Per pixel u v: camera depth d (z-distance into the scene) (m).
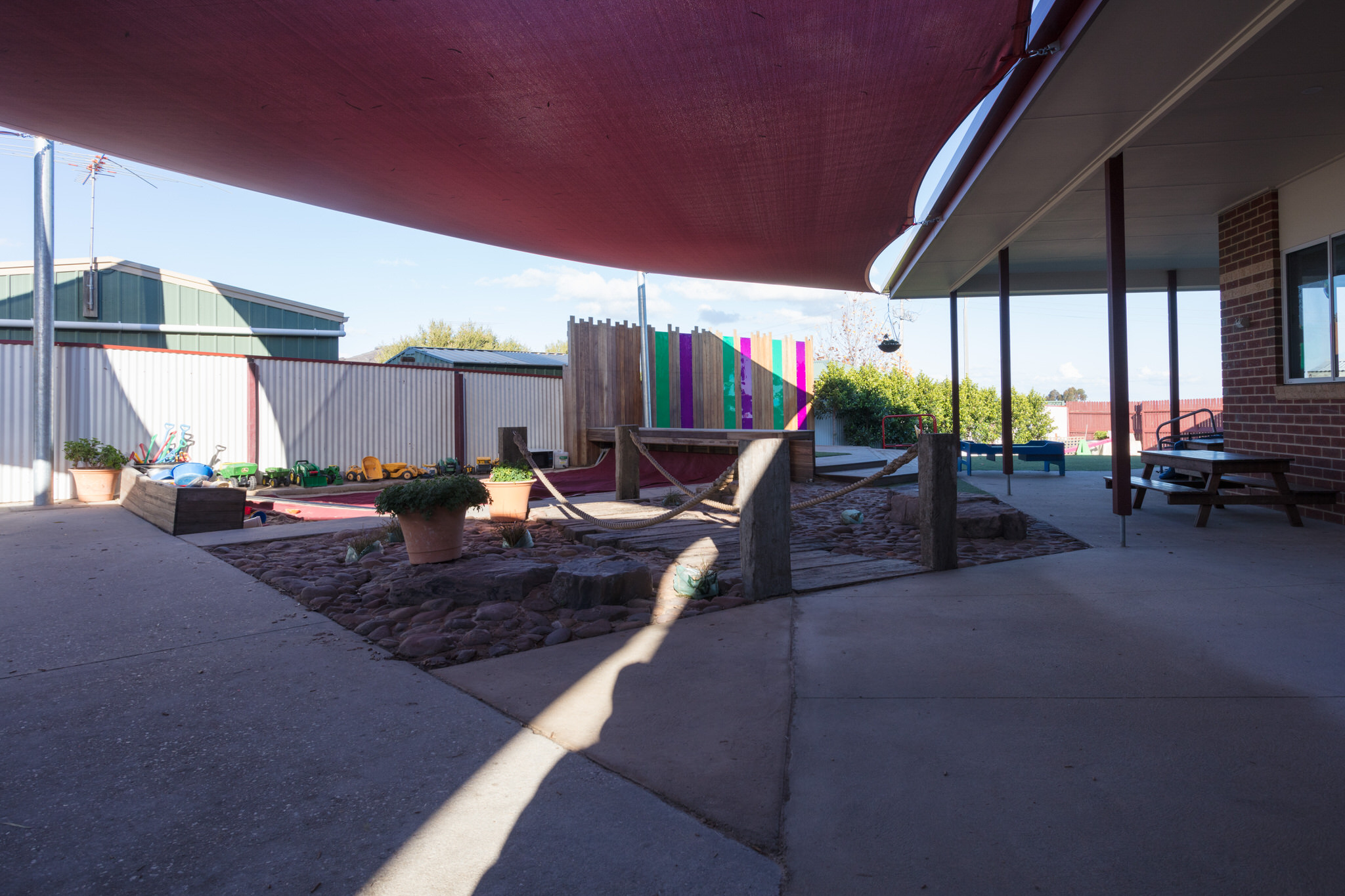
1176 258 11.45
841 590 4.48
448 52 3.70
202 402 11.01
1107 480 9.91
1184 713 2.60
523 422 14.72
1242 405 8.12
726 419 15.79
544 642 3.57
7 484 9.50
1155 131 6.11
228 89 4.10
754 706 2.77
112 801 2.12
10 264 14.24
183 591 4.58
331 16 3.32
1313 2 4.19
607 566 4.29
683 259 8.77
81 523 7.43
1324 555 5.23
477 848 1.88
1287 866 1.74
